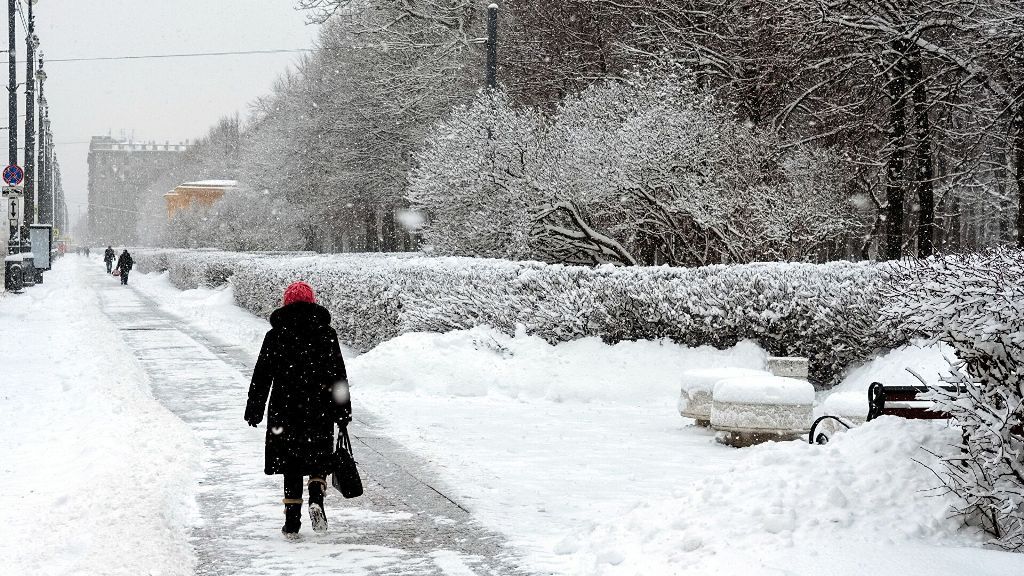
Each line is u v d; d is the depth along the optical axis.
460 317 39.38
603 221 49.66
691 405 28.52
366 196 113.12
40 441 24.97
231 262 93.56
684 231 47.28
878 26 52.00
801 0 53.75
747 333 35.84
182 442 24.66
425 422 29.11
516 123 49.09
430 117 91.00
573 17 74.50
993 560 12.98
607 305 36.88
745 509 15.19
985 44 51.31
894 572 12.66
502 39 81.19
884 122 59.25
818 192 53.78
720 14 59.62
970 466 14.34
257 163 140.50
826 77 57.94
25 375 37.84
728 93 58.34
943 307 13.94
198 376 38.97
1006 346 13.54
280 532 16.73
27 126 102.25
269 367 16.73
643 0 65.25
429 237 53.28
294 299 17.08
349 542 16.16
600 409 32.53
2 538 15.86
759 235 45.44
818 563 13.09
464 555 15.37
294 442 16.45
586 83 70.00
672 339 36.66
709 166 46.72
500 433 27.47
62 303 80.56
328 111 111.56
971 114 58.12
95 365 40.88
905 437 15.94
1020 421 13.71
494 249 49.97
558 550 15.53
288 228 143.25
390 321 43.94
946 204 89.06
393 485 20.59
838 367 35.25
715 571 13.34
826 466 15.88
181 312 76.62
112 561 14.52
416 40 91.62
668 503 16.61
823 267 35.81
